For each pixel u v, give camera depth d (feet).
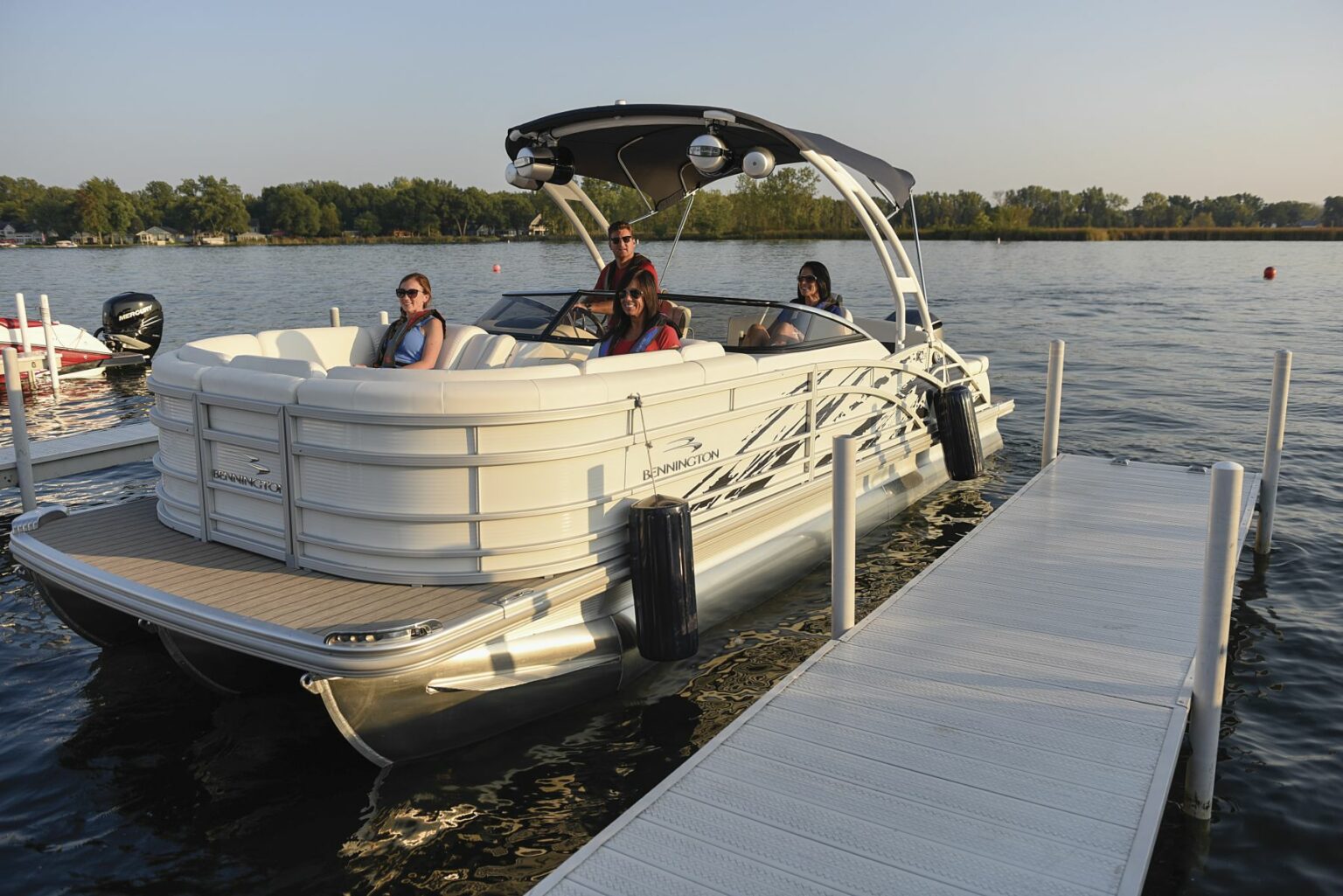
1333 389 42.45
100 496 27.07
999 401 33.30
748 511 18.44
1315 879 11.60
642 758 14.03
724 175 23.50
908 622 15.75
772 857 9.96
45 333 45.78
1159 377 46.24
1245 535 19.12
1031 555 18.84
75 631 17.15
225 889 11.42
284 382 14.10
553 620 14.67
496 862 11.87
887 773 11.43
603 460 14.82
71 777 13.84
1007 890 9.37
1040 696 13.19
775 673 16.69
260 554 15.17
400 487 13.53
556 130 21.22
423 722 13.28
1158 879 11.64
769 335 20.58
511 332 20.22
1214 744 12.61
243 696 16.21
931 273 126.82
